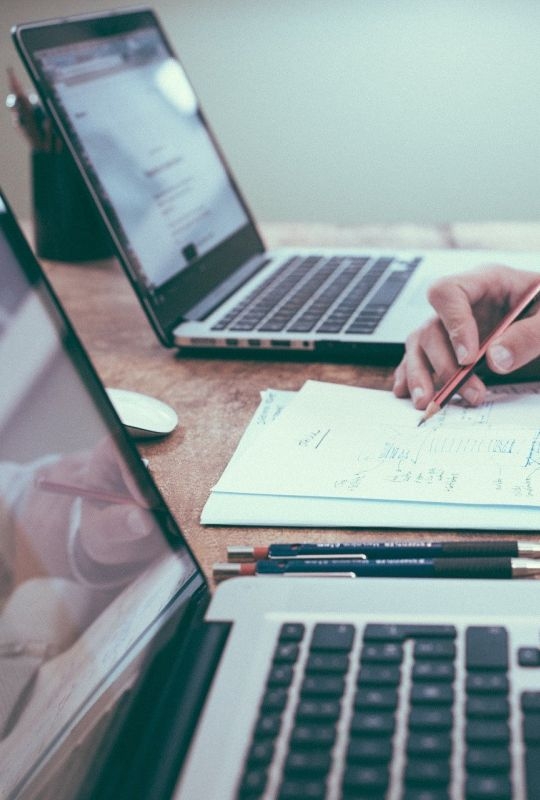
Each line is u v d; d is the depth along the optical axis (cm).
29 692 36
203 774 34
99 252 119
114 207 87
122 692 40
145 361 88
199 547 56
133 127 95
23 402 41
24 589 38
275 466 63
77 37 93
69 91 88
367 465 62
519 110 197
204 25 200
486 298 78
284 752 34
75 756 37
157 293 88
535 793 31
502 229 119
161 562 47
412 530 56
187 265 94
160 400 78
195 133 108
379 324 85
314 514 58
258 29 198
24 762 35
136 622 43
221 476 64
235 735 36
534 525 54
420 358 73
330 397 73
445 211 209
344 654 39
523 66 193
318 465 63
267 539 56
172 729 38
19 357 41
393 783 32
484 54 193
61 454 42
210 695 38
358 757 34
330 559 52
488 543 51
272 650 40
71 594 40
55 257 119
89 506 43
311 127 205
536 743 33
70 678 38
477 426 66
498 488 58
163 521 49
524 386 73
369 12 193
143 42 104
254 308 92
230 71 203
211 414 75
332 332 84
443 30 192
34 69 84
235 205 110
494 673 37
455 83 197
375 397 73
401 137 204
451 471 60
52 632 38
